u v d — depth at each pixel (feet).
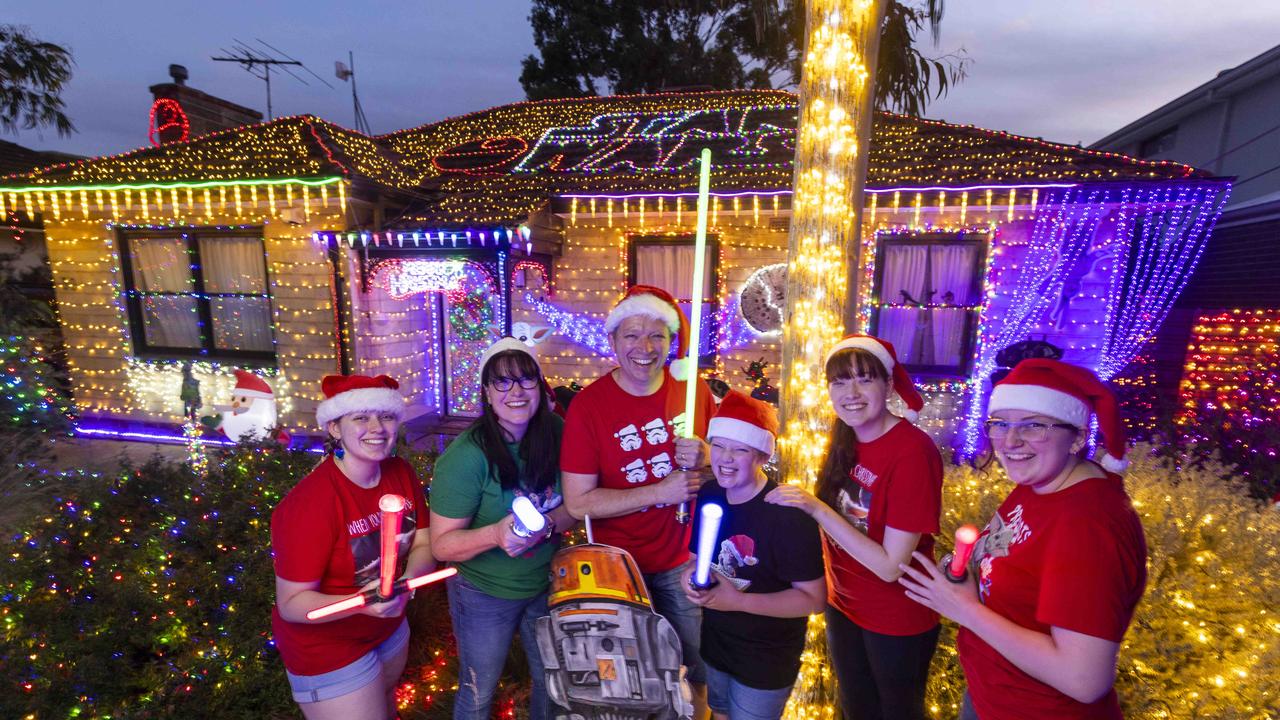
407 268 22.68
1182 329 24.08
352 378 6.42
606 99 30.73
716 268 22.57
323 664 6.30
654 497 6.42
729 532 6.31
